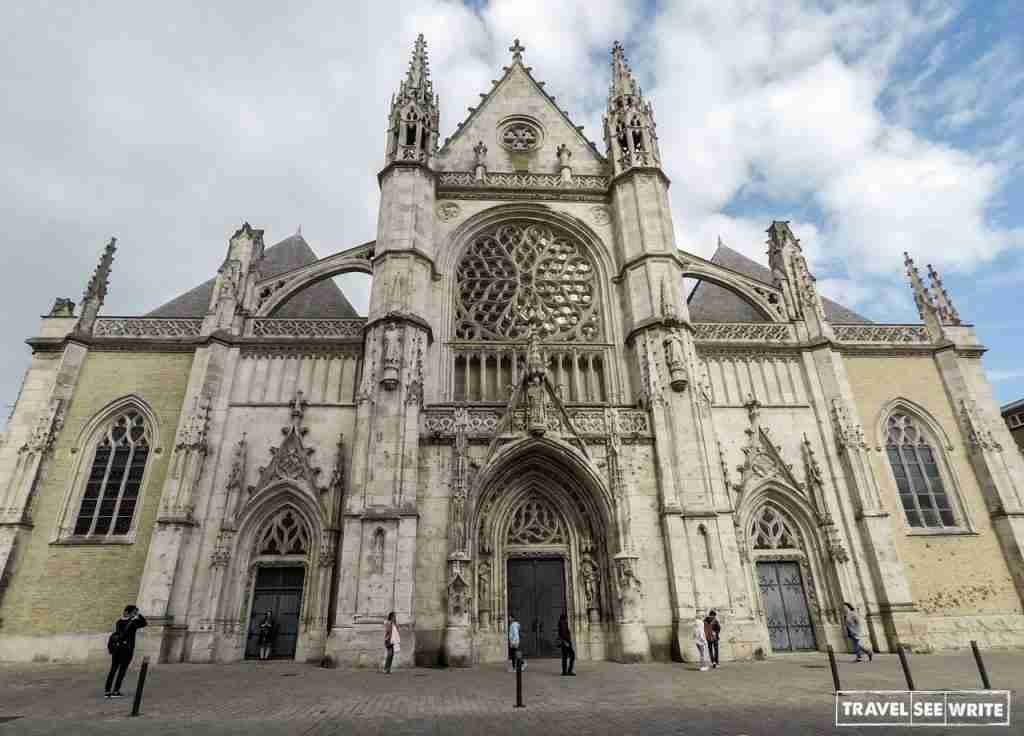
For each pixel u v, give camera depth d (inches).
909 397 1217.4
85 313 1151.0
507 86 1524.4
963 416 1190.9
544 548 987.9
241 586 957.8
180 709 481.4
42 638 909.2
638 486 989.2
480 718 434.0
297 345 1131.9
